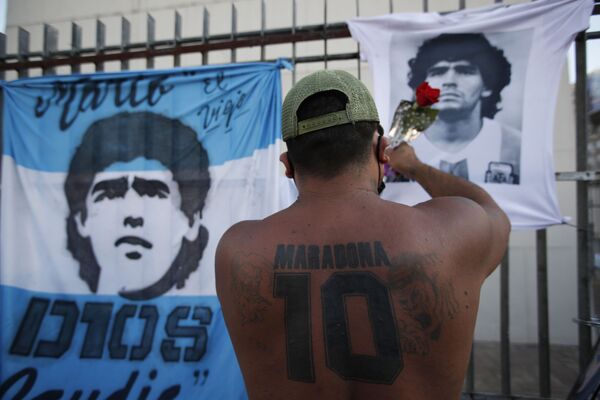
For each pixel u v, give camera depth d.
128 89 2.70
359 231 0.80
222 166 2.57
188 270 2.57
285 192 2.53
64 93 2.75
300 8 4.44
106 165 2.69
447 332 0.74
